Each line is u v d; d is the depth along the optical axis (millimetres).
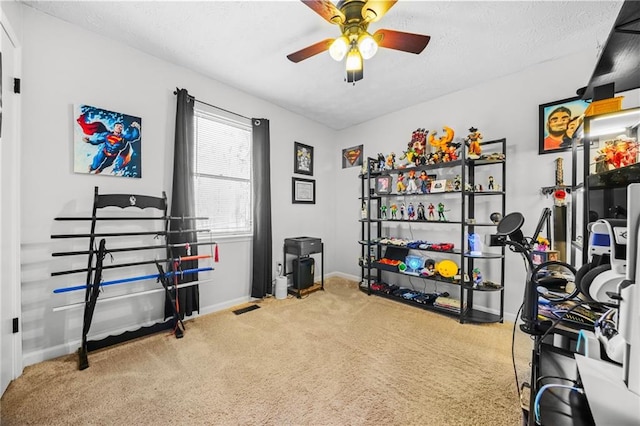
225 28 1962
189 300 2490
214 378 1633
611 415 603
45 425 1266
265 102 3232
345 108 3424
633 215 612
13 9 1620
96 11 1798
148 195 2295
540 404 873
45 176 1816
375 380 1624
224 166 2896
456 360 1847
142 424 1280
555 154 2287
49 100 1827
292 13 1802
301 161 3709
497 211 2621
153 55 2314
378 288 3283
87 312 1799
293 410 1375
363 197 3633
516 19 1804
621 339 694
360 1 1375
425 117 3186
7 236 1575
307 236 3828
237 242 2971
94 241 2035
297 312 2719
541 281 1188
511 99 2525
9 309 1583
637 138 1336
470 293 2723
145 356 1870
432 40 2035
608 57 1254
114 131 2104
